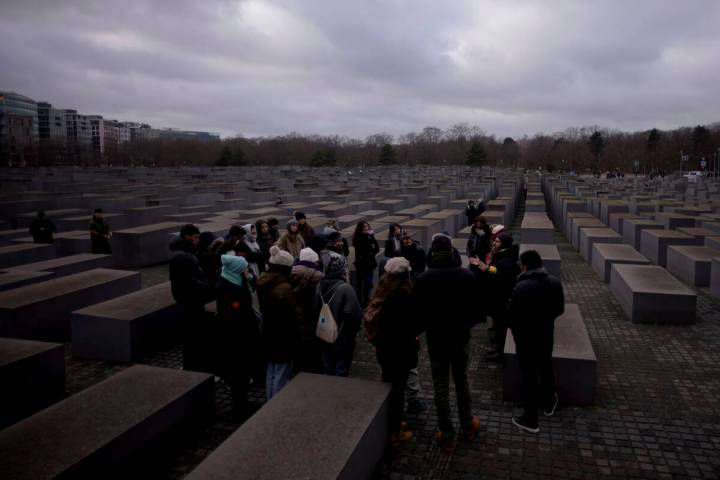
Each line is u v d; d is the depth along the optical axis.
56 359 7.45
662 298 10.62
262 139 157.38
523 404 7.27
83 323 8.96
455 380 6.12
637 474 5.63
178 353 9.30
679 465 5.79
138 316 8.96
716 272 12.80
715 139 107.88
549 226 18.62
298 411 5.34
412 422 6.76
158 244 17.89
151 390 6.11
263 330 6.32
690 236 16.92
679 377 8.12
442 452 6.04
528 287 6.27
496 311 8.38
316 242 9.53
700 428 6.58
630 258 14.36
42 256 16.34
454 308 5.83
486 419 6.84
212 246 9.04
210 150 128.50
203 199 34.44
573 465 5.80
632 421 6.77
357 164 119.44
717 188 49.19
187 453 6.04
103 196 34.00
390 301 5.78
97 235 16.72
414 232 16.78
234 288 6.65
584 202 28.75
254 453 4.61
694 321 10.61
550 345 6.48
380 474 5.60
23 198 33.66
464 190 42.81
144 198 33.88
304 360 6.76
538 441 6.29
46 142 134.25
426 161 122.75
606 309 11.90
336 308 6.46
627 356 9.01
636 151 112.62
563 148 117.56
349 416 5.25
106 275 11.64
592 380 7.11
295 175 74.69
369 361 8.89
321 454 4.59
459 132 151.50
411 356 5.85
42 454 4.75
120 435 5.12
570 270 16.58
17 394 6.95
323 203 28.70
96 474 4.85
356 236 11.17
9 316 9.10
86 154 135.50
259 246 11.51
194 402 6.25
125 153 127.06
